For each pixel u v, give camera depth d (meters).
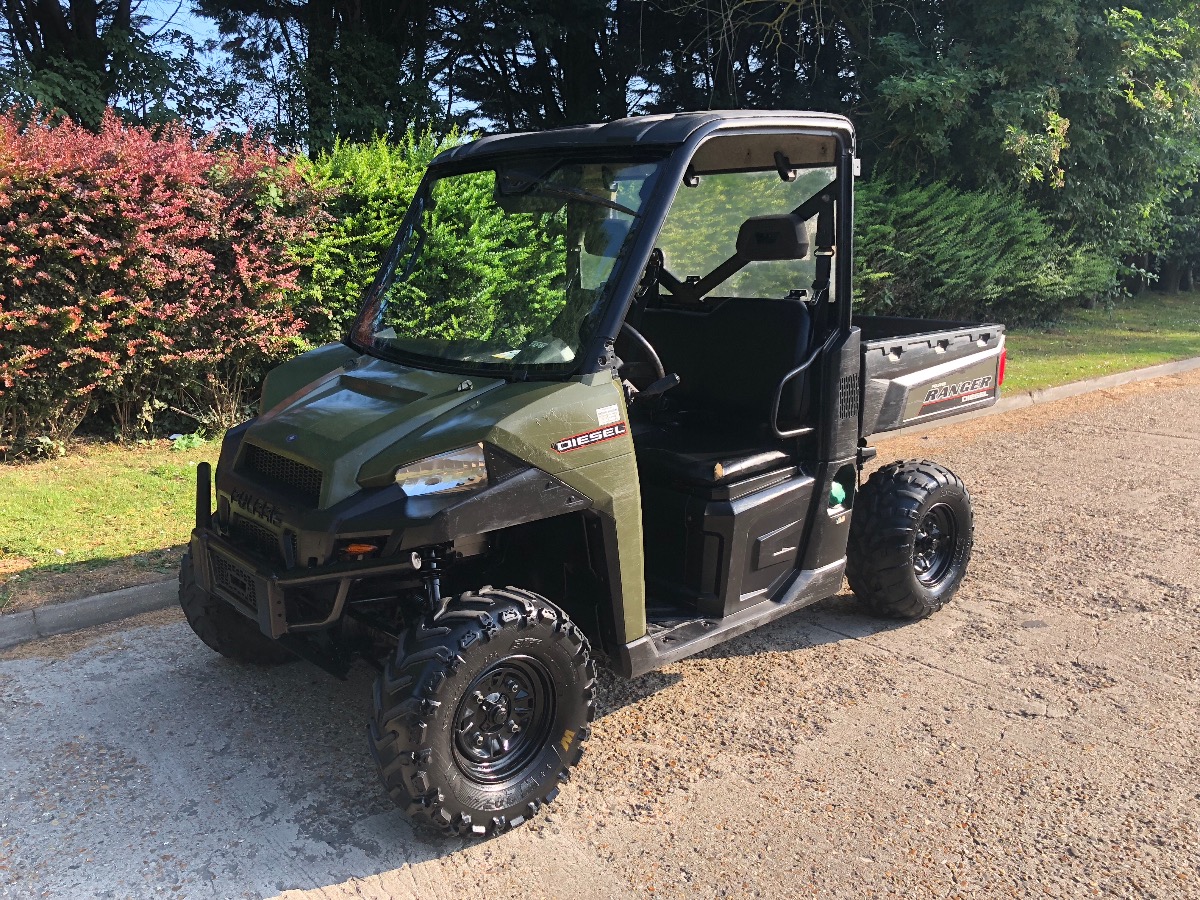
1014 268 13.56
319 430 2.96
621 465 3.03
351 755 3.30
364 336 3.58
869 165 13.23
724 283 4.11
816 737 3.43
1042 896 2.63
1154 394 9.85
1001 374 4.68
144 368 6.57
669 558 3.63
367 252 7.46
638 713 3.60
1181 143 14.68
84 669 3.88
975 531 5.58
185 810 2.99
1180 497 6.21
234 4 12.45
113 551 4.86
